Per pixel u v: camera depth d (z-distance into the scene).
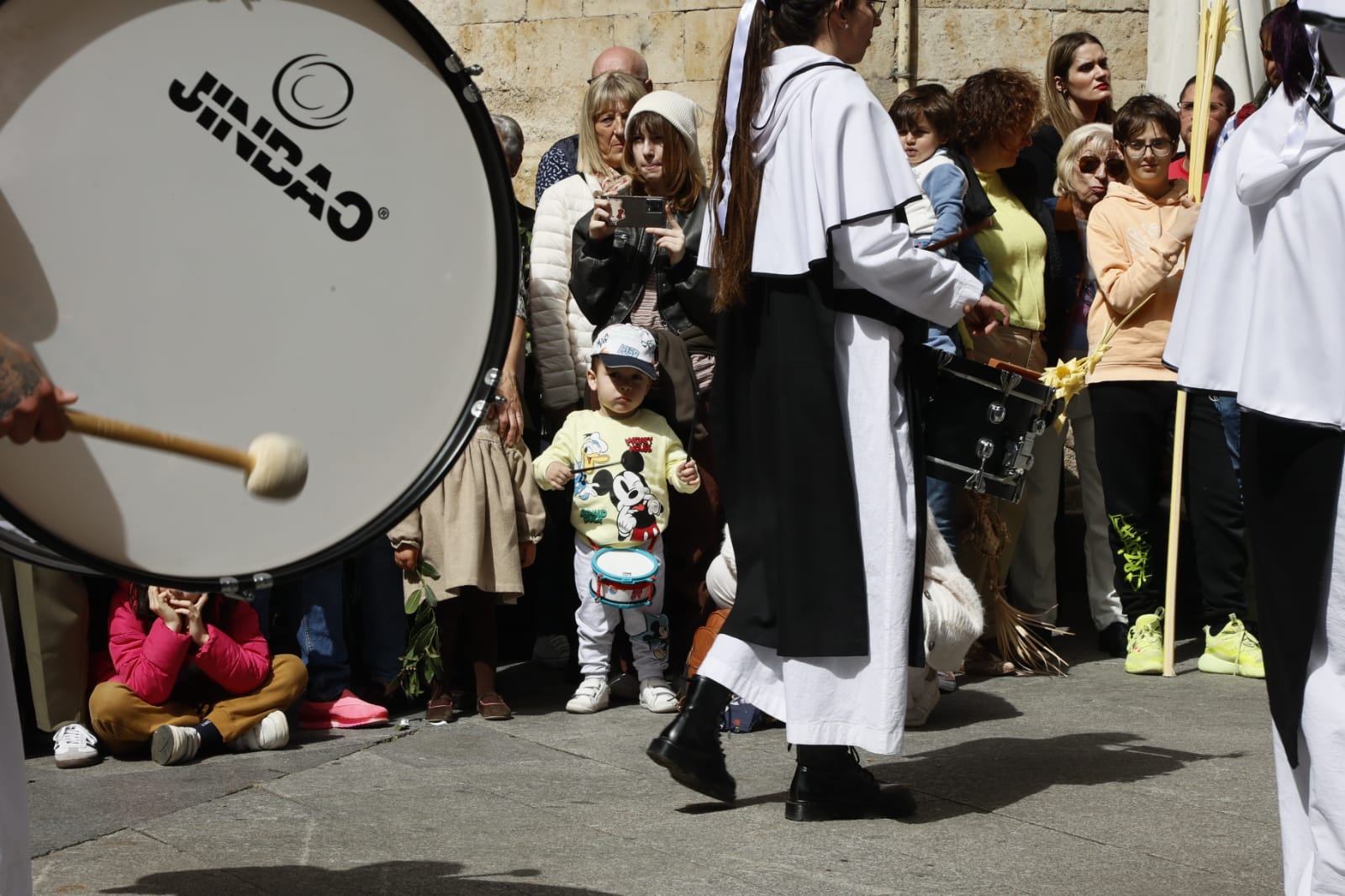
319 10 2.17
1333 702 2.76
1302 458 2.79
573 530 5.44
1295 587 2.81
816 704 3.64
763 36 3.74
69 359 2.08
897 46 7.11
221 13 2.12
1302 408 2.79
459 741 4.53
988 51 7.18
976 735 4.56
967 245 5.32
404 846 3.44
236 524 2.19
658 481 5.03
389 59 2.21
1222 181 3.09
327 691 4.76
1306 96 2.78
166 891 3.13
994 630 5.57
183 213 2.12
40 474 2.08
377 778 4.07
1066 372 3.93
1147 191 5.70
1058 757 4.27
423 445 2.29
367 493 2.26
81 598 4.33
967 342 5.53
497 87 7.30
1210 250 3.10
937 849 3.43
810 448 3.64
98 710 4.20
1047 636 6.02
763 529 3.73
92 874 3.24
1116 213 5.68
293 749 4.43
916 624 3.69
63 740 4.24
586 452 5.02
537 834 3.55
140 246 2.11
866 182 3.55
